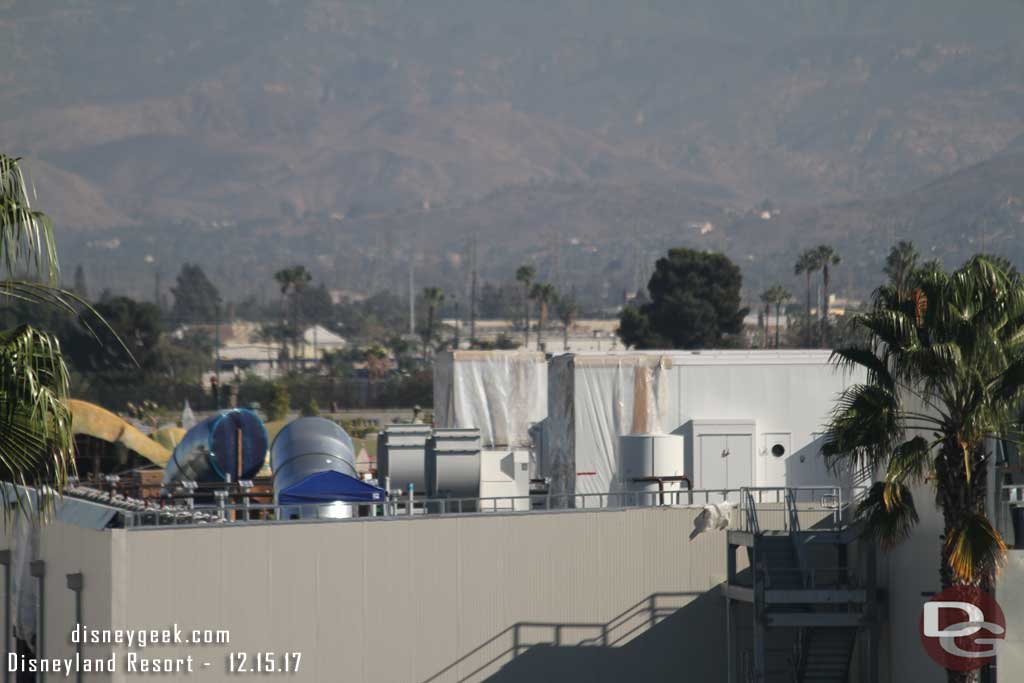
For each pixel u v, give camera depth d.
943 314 77.31
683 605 97.19
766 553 95.19
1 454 60.16
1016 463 81.31
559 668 94.56
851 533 93.56
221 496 91.81
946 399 78.25
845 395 84.38
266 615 87.25
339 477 98.12
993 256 79.44
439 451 104.12
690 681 97.06
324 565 89.06
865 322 80.62
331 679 88.81
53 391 61.53
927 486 88.75
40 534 97.56
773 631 97.88
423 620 91.62
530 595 94.25
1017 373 76.06
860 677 95.19
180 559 85.12
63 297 63.28
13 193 57.31
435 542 92.25
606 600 95.81
